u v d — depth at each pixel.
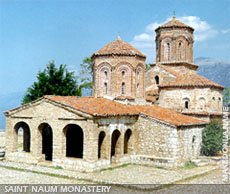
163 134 35.56
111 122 34.62
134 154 37.38
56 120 34.50
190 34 51.53
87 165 32.34
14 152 37.62
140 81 43.78
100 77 42.81
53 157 34.56
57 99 35.06
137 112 37.56
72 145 41.97
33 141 36.19
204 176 32.06
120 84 42.12
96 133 32.66
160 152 35.66
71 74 57.44
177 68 50.25
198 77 45.41
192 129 38.09
